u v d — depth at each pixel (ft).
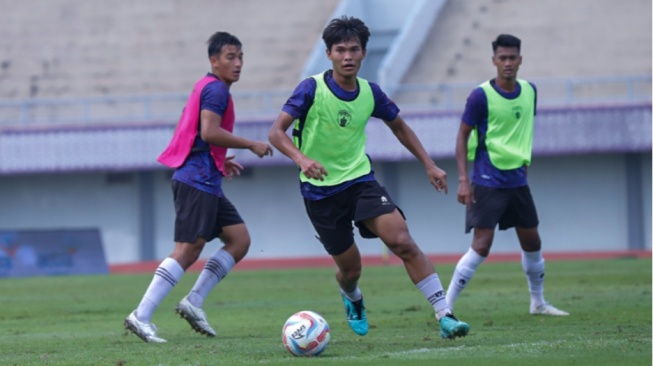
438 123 263.08
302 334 61.26
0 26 333.42
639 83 264.31
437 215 275.39
